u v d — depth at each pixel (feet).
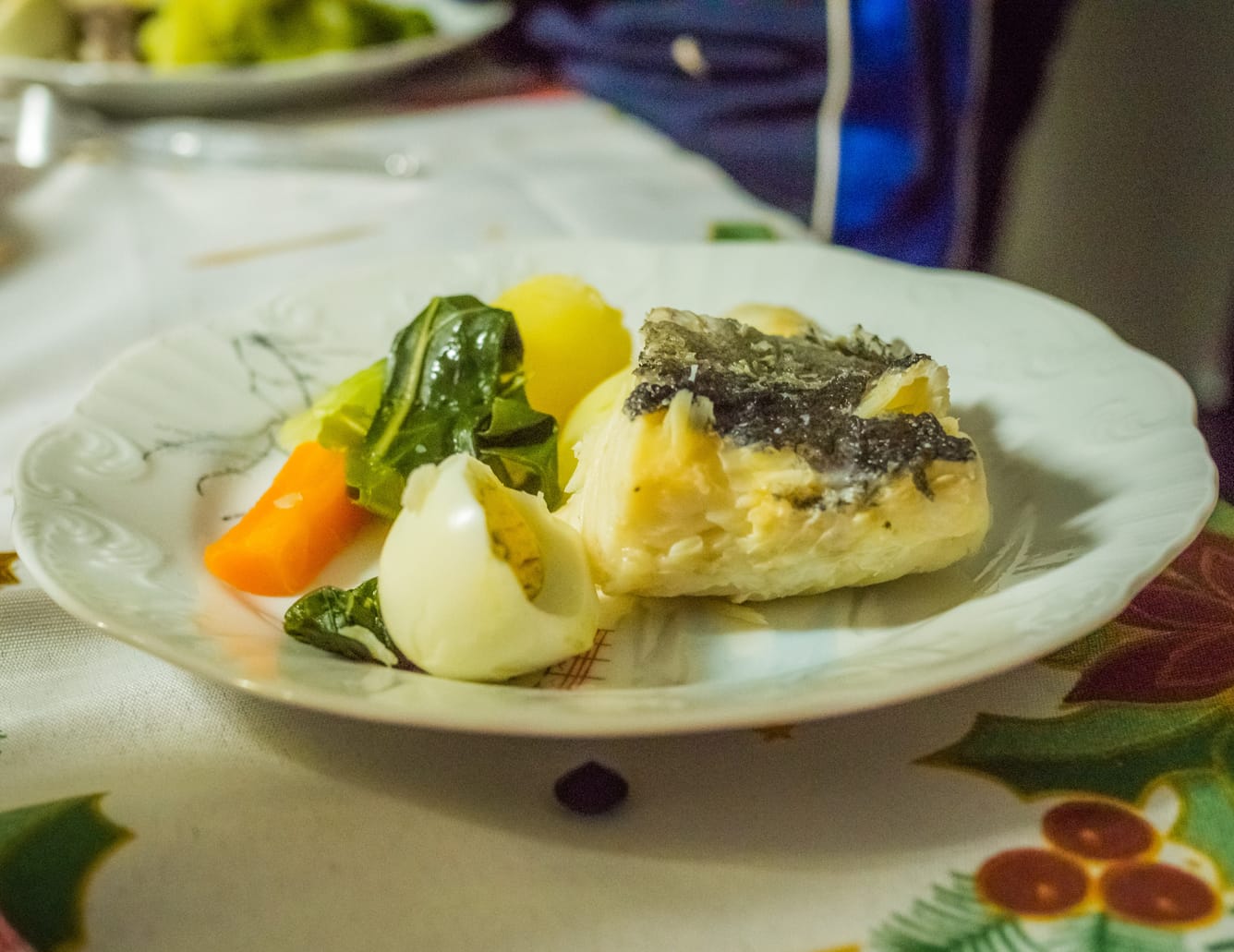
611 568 1.41
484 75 3.51
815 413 1.42
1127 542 1.36
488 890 1.19
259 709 1.33
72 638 1.40
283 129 2.98
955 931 1.16
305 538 1.48
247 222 2.37
